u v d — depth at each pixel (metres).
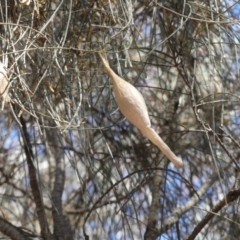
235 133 5.18
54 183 5.18
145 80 5.13
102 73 4.27
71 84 3.98
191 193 5.33
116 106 4.71
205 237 5.08
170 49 4.70
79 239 5.33
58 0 4.05
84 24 4.07
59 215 4.89
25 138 4.83
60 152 5.32
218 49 5.02
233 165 4.95
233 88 5.09
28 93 3.54
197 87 4.94
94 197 5.44
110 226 5.30
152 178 5.16
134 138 5.21
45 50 3.70
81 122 3.52
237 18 4.68
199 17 4.45
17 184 5.76
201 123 4.07
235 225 4.79
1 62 3.34
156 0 4.30
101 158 5.19
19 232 4.73
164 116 5.26
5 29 3.53
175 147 5.19
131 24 3.78
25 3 3.38
